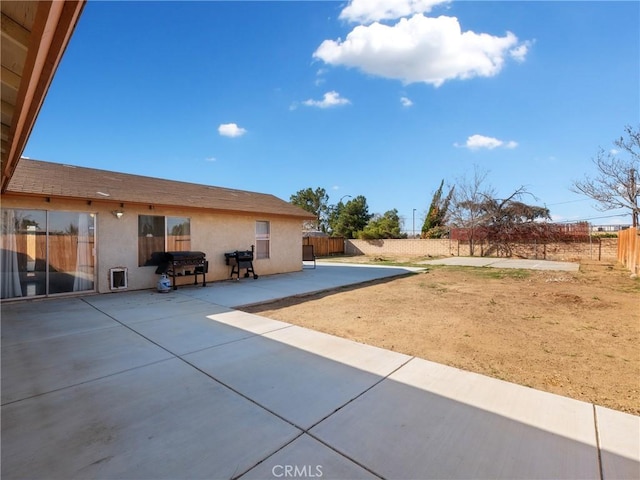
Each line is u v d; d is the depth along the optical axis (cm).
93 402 283
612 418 259
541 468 201
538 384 324
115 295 807
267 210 1208
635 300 743
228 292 857
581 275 1197
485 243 2236
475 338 471
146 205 881
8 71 262
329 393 300
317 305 707
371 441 228
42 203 734
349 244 2723
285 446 222
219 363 373
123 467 201
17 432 238
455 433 237
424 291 889
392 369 355
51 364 369
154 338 465
